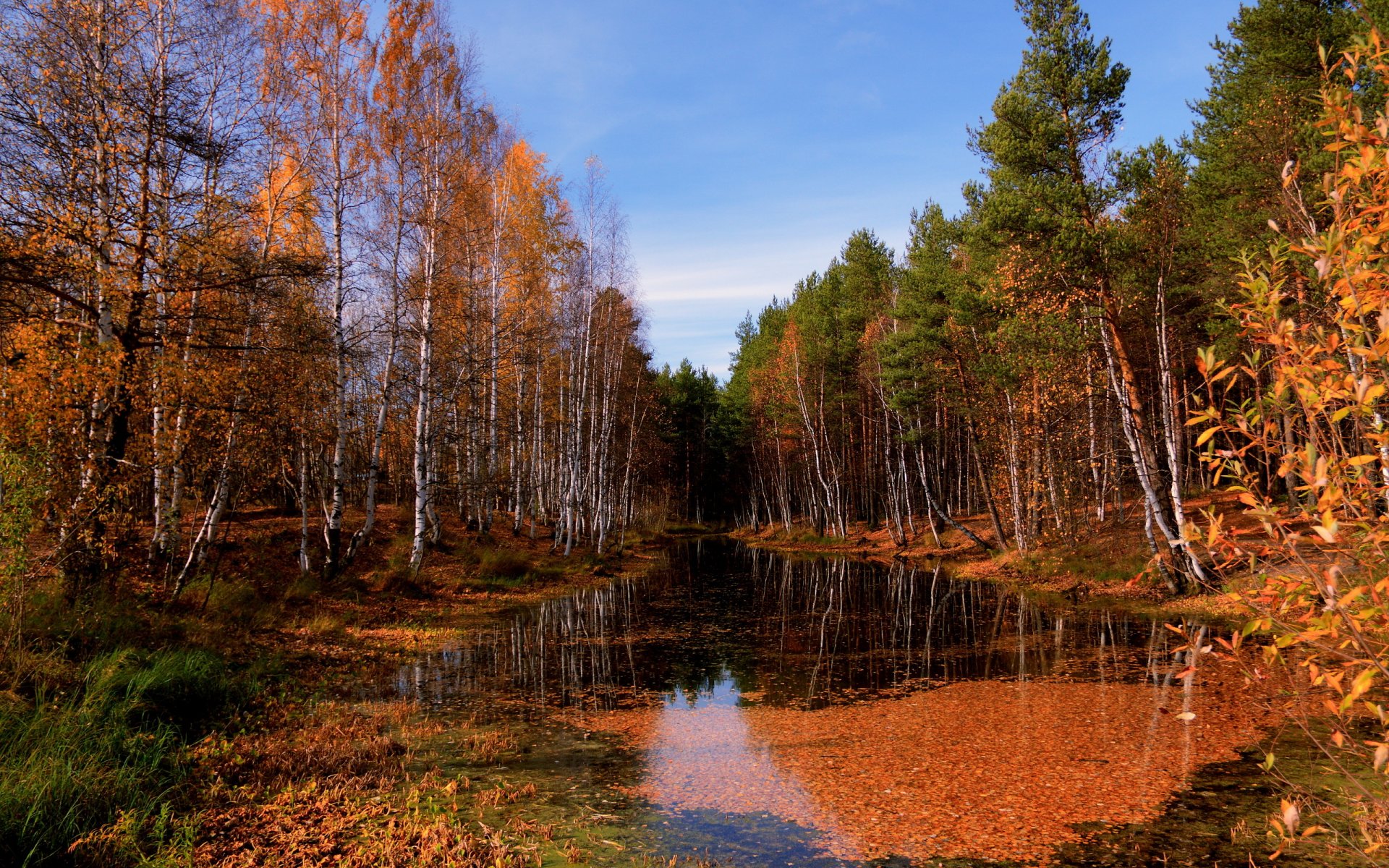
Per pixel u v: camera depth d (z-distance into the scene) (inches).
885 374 1301.7
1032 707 375.6
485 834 237.1
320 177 660.7
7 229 412.8
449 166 759.1
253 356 559.8
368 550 879.1
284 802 254.7
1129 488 1305.4
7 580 303.1
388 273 727.1
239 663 416.8
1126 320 776.9
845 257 1674.5
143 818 230.5
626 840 235.1
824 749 322.3
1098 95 698.2
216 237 501.0
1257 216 624.4
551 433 1480.1
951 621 666.2
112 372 411.8
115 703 294.4
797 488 2433.6
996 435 1153.4
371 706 386.0
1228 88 821.9
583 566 1075.9
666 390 2561.5
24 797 216.2
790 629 641.0
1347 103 105.8
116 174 460.4
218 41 553.6
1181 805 246.7
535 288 1063.0
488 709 390.9
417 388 816.3
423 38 761.0
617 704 402.9
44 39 442.9
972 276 1078.4
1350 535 99.9
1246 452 108.3
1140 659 476.7
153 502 686.5
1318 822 226.5
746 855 224.1
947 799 261.7
